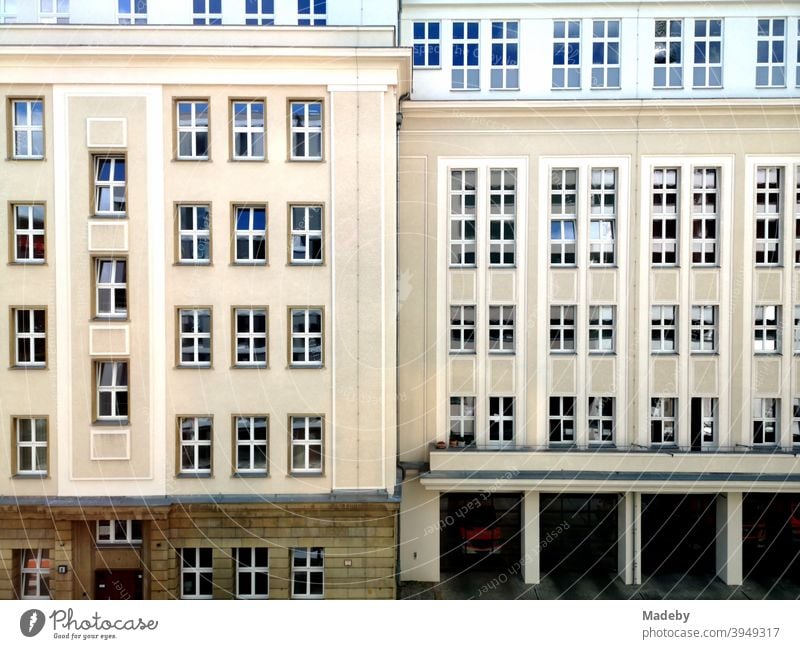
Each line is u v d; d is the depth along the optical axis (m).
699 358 17.11
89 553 15.68
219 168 15.01
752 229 16.97
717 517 17.98
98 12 15.59
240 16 15.67
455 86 17.27
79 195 14.94
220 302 15.12
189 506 15.22
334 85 14.86
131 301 15.05
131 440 15.11
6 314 15.05
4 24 14.95
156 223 14.98
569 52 17.17
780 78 16.98
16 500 15.04
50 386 15.09
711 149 16.77
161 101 14.88
